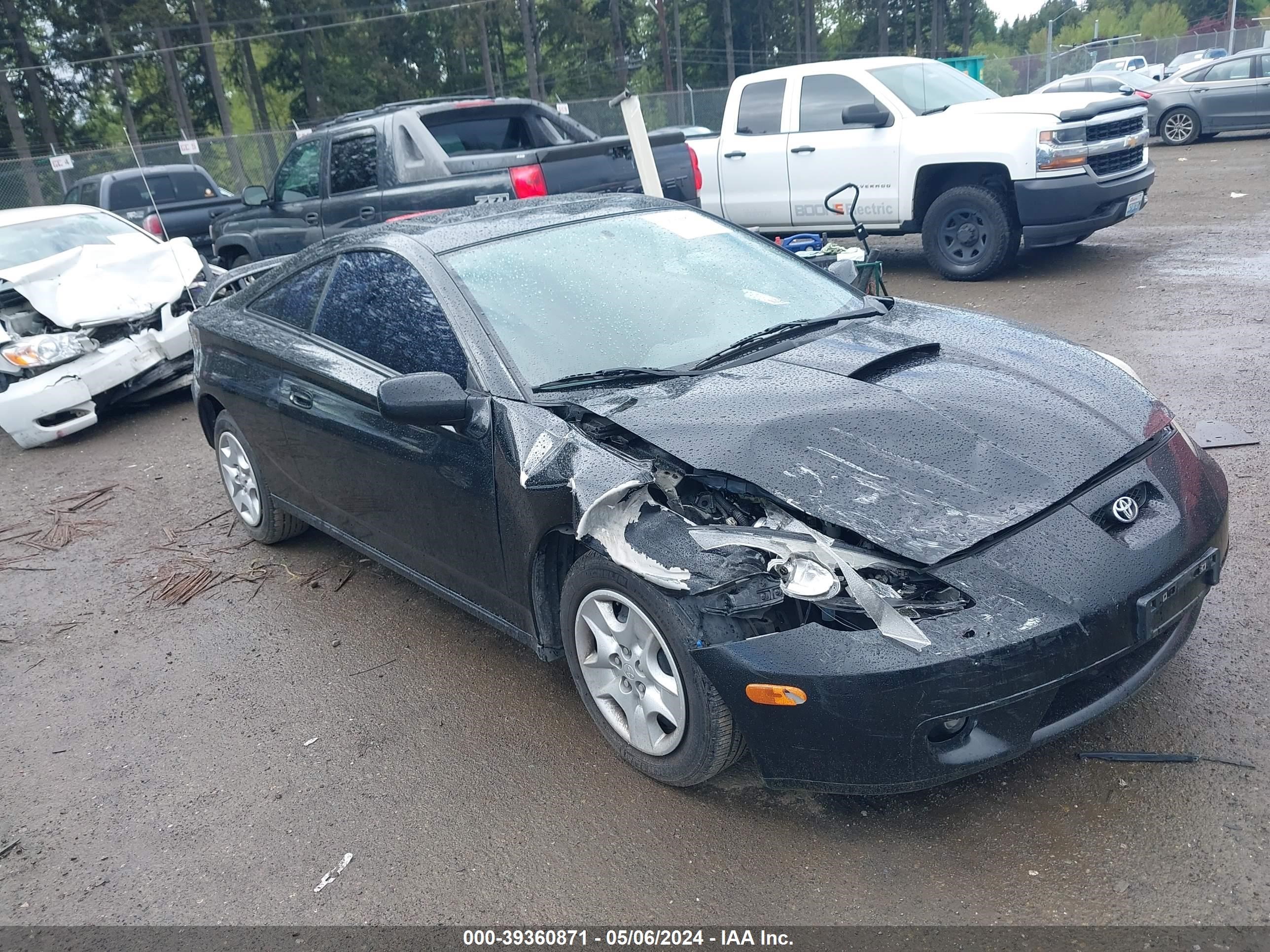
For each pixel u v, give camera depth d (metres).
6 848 3.09
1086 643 2.41
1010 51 94.06
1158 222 10.84
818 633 2.44
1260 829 2.51
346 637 4.15
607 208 4.16
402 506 3.70
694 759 2.74
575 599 3.00
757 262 4.02
